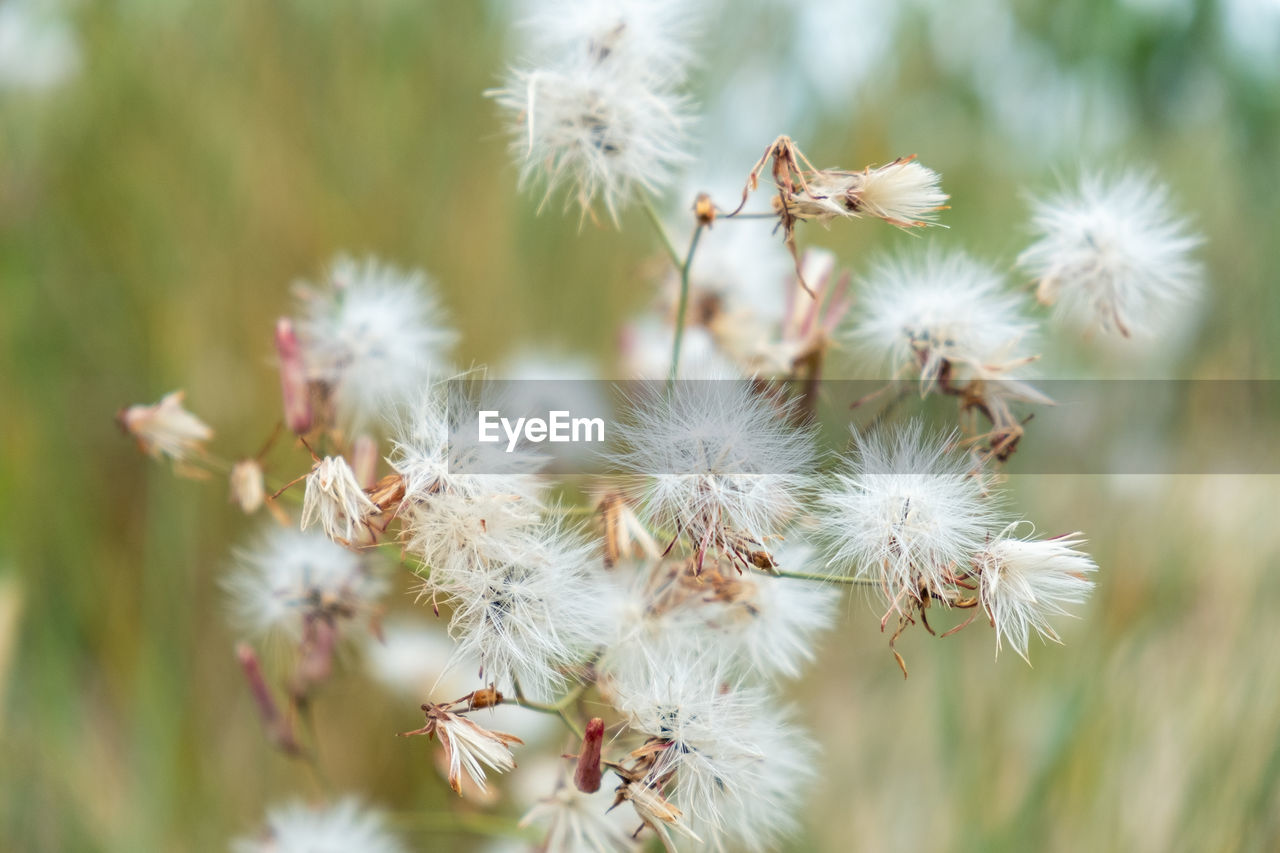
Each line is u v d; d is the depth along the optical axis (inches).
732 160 15.2
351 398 10.2
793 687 12.8
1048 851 11.4
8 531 13.0
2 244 14.9
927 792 12.4
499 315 14.9
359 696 12.3
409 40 16.4
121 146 15.8
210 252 15.2
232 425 13.8
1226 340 15.3
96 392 14.4
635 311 14.8
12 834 11.9
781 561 9.4
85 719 12.7
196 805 12.2
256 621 10.5
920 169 8.9
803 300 9.9
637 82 9.6
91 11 16.3
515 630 8.9
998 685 12.2
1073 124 17.5
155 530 12.9
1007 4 18.8
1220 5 17.5
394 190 15.8
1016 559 8.9
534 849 10.0
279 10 16.5
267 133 16.0
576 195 9.8
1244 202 17.0
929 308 9.6
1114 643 12.0
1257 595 12.3
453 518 8.8
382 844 10.8
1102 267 9.7
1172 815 11.6
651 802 8.8
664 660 9.2
